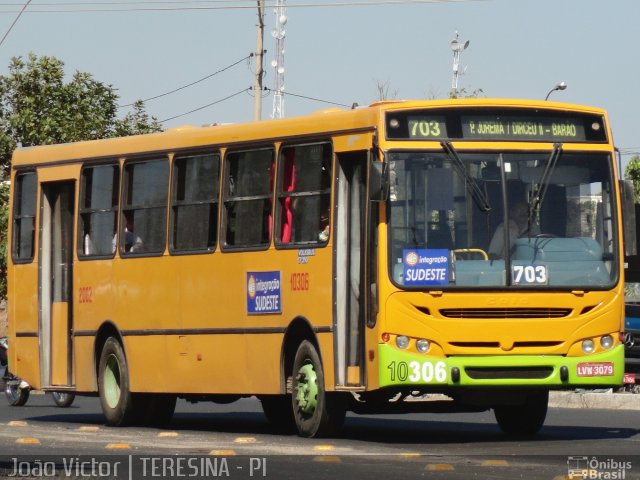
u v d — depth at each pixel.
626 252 23.31
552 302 22.64
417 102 22.84
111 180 28.92
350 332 23.36
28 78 52.41
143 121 54.09
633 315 40.41
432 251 22.44
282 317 24.52
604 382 22.84
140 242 28.06
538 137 23.14
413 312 22.28
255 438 24.20
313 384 23.95
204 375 26.34
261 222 25.11
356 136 23.19
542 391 24.77
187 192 26.94
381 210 22.45
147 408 28.64
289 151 24.66
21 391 37.50
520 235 22.73
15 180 31.42
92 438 24.33
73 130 52.00
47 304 30.42
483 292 22.44
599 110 23.58
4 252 49.38
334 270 23.41
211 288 26.16
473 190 22.69
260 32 56.78
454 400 24.69
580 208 23.12
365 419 31.34
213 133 26.41
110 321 28.67
